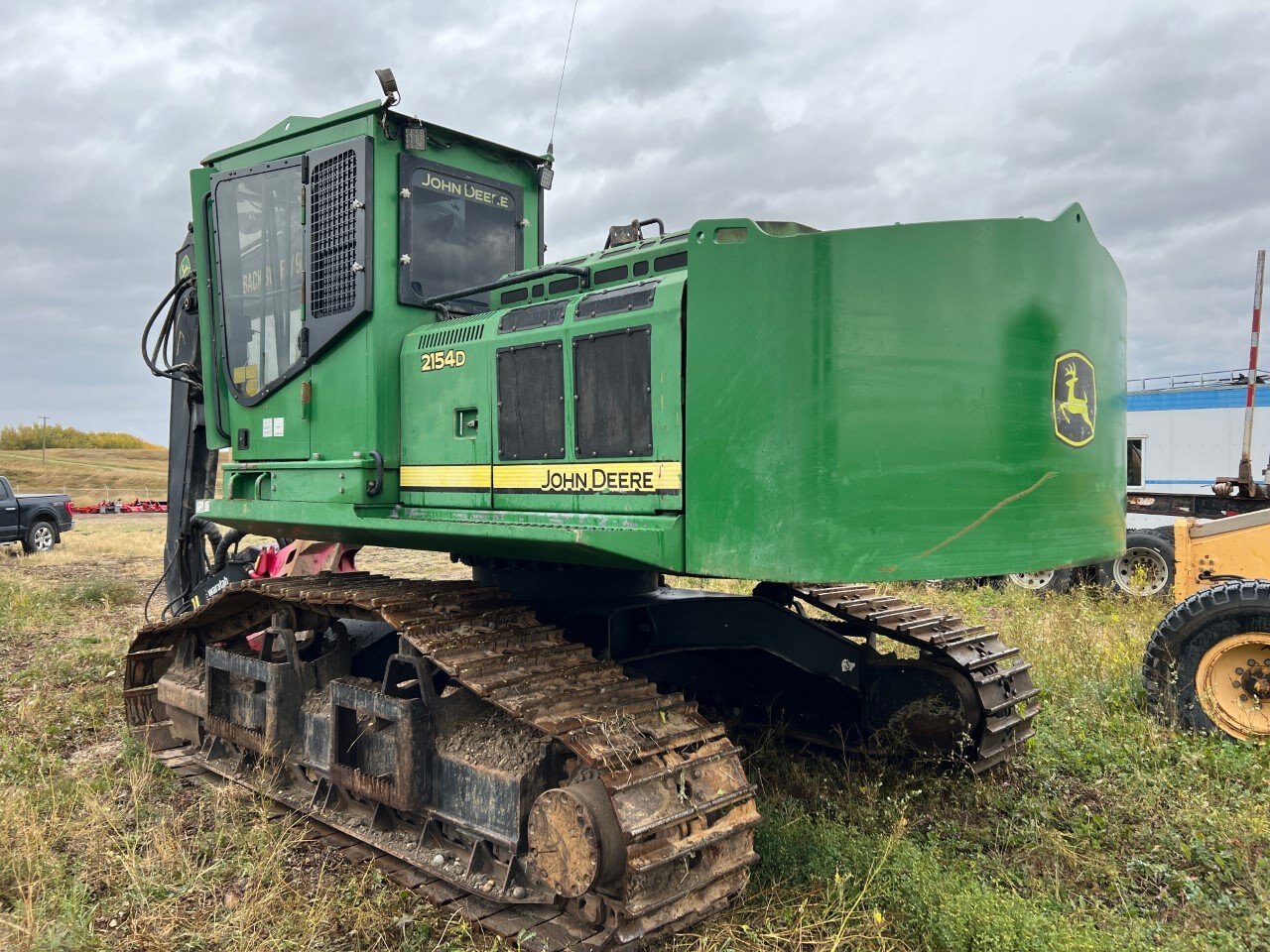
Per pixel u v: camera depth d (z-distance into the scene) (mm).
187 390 6730
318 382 4695
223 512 5191
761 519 3143
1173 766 4809
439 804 3889
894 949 3186
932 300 3146
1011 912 3188
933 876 3471
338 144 4523
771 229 3307
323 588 4594
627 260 3834
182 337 6562
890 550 3105
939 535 3145
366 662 4918
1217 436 14336
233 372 5277
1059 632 7336
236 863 3916
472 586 4621
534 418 3904
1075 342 3449
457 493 4246
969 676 4629
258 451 5121
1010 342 3244
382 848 3975
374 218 4402
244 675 4883
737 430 3182
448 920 3408
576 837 3070
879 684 4867
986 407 3203
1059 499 3377
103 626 9383
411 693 4246
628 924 3010
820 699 5238
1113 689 5879
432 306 4609
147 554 17641
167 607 6840
